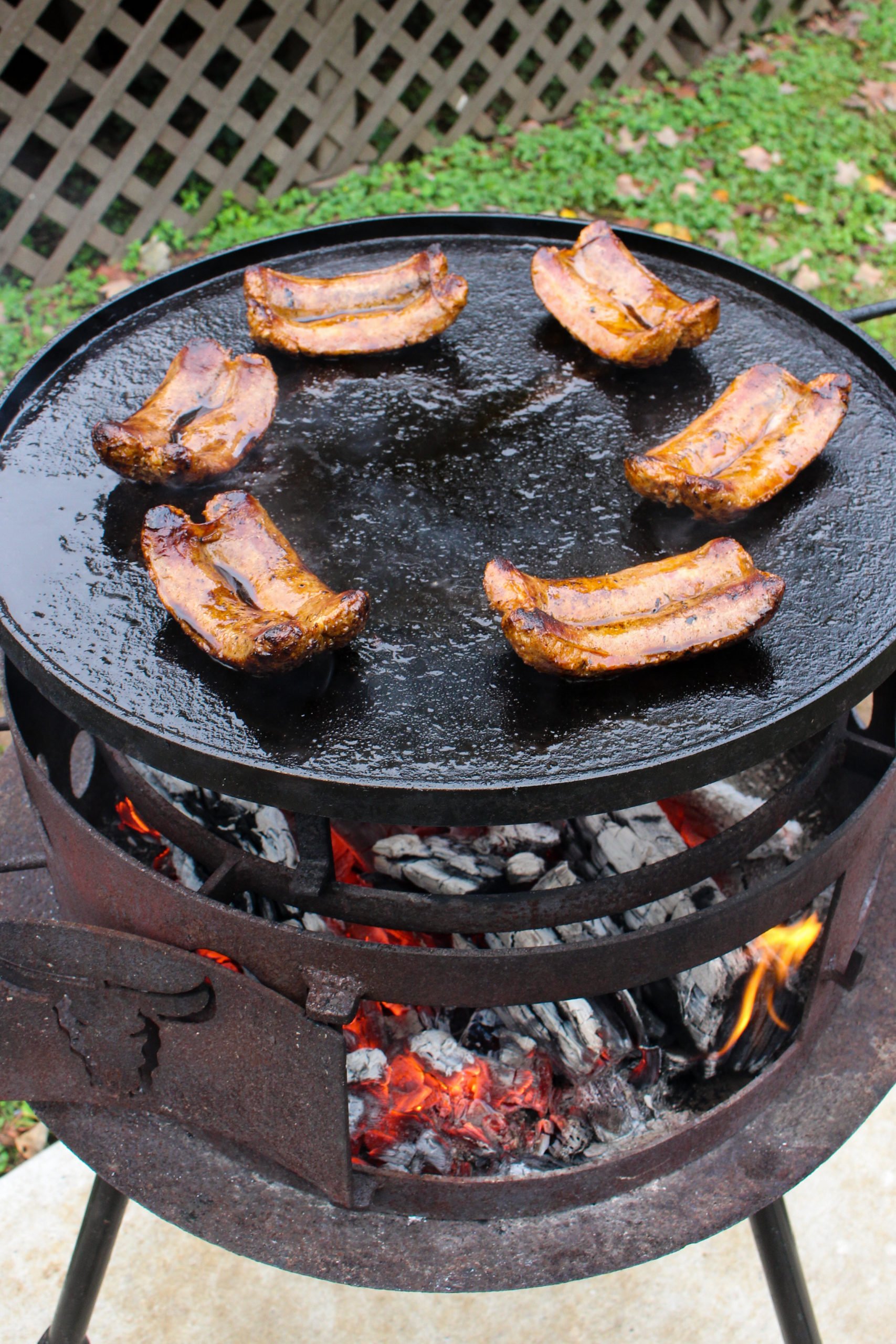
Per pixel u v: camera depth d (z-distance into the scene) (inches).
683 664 50.3
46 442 62.5
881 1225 83.1
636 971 53.8
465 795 44.3
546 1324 79.9
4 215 194.4
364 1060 68.7
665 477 56.0
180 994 53.3
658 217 188.7
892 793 60.8
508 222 79.5
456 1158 69.6
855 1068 67.9
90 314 70.3
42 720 69.3
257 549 53.2
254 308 68.4
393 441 64.4
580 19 203.9
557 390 68.1
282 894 56.7
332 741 47.3
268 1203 62.1
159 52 170.9
